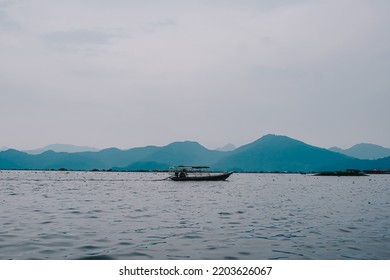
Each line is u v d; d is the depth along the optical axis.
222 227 27.02
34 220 29.42
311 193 72.38
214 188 86.31
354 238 23.05
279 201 51.41
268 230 25.88
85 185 98.00
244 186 101.00
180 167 110.25
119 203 45.44
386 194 70.12
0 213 33.88
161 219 30.98
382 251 19.64
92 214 33.69
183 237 23.02
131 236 23.12
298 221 30.59
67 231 24.52
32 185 94.25
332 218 32.69
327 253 19.20
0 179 142.50
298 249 20.03
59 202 45.97
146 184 105.25
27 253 18.59
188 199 53.03
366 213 36.91
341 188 96.19
